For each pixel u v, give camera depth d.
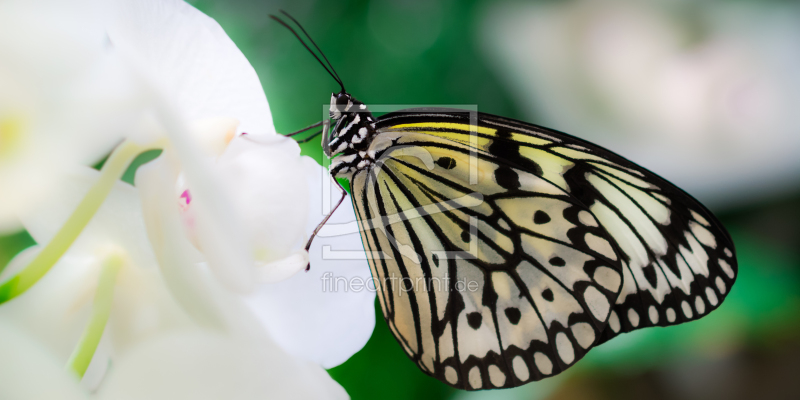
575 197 0.50
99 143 0.40
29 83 0.38
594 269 0.50
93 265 0.45
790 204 0.59
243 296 0.45
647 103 0.60
